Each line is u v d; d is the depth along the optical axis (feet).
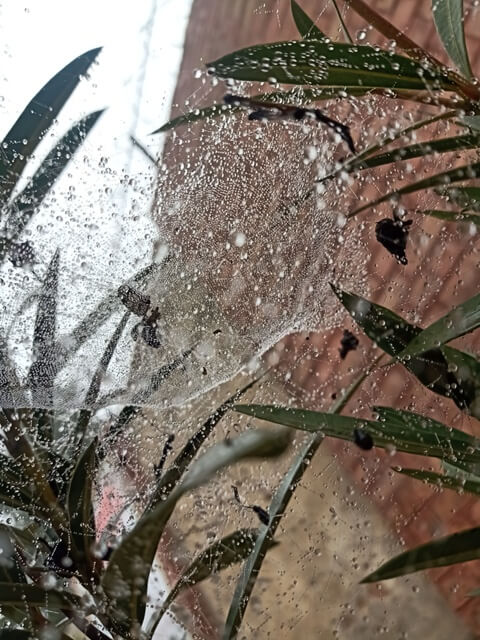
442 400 1.41
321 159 1.50
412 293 1.46
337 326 1.57
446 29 1.10
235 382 1.44
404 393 1.45
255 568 1.03
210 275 1.49
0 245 1.37
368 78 1.08
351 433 0.94
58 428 1.26
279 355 1.53
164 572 1.26
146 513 1.01
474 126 0.98
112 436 1.34
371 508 1.30
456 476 1.06
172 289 1.46
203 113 1.23
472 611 1.11
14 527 1.17
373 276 1.55
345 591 1.19
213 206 1.59
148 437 1.36
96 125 1.60
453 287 1.38
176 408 1.40
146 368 1.42
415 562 0.85
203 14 2.13
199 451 1.32
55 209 1.47
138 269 1.49
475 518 1.20
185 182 1.64
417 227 1.43
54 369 1.32
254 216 1.56
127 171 1.61
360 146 1.44
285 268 1.53
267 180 1.58
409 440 0.98
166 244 1.53
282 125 1.57
